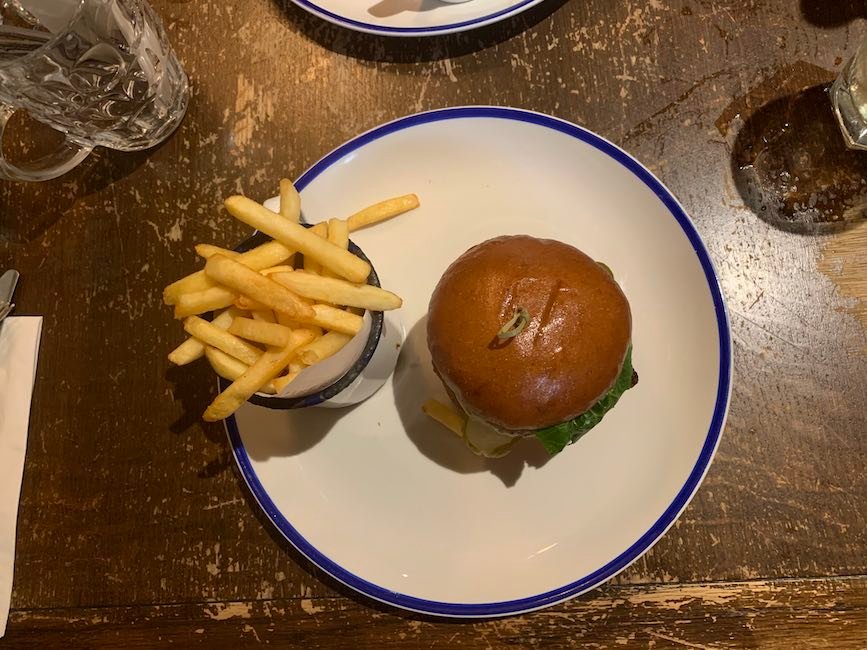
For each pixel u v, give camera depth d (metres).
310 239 0.32
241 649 0.38
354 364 0.35
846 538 0.37
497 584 0.36
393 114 0.45
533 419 0.33
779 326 0.40
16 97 0.40
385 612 0.38
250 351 0.31
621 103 0.44
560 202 0.41
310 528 0.37
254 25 0.47
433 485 0.38
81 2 0.39
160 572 0.39
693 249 0.38
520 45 0.45
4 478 0.41
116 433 0.42
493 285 0.33
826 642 0.36
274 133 0.45
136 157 0.46
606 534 0.36
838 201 0.41
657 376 0.38
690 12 0.44
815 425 0.38
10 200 0.46
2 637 0.39
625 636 0.37
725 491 0.38
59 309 0.44
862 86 0.39
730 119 0.43
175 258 0.44
